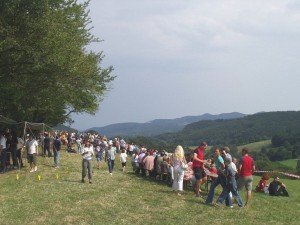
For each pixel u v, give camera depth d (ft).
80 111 126.72
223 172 48.01
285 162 309.01
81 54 92.43
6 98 84.33
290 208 51.62
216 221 40.47
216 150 49.44
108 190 57.31
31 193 52.49
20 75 79.77
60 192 53.98
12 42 68.54
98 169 87.04
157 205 47.67
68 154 122.62
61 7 84.12
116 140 151.84
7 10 68.90
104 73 106.11
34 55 71.26
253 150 378.53
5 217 39.73
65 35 76.54
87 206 45.96
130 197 52.39
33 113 124.67
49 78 81.00
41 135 122.31
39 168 79.05
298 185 89.66
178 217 41.83
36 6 70.74
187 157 64.39
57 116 149.79
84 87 93.97
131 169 93.25
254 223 40.40
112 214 42.52
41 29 71.82
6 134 77.51
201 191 59.11
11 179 64.18
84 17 98.68
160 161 69.67
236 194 48.34
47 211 42.86
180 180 54.90
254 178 101.76
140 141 263.49
